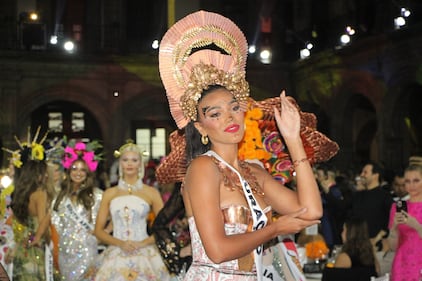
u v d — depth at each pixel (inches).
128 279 255.4
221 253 91.3
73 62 874.1
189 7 741.9
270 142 129.7
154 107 919.0
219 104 98.7
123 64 887.7
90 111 883.4
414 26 637.9
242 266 98.9
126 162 266.2
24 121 862.5
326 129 831.1
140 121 921.5
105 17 916.6
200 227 93.4
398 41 672.4
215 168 97.4
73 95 876.0
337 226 334.3
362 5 800.3
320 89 839.7
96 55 877.8
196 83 100.1
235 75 101.0
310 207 97.5
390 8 721.6
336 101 802.2
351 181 495.8
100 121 884.6
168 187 426.0
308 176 99.1
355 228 233.9
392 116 695.7
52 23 912.3
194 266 100.3
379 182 292.8
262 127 129.0
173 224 244.8
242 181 98.0
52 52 868.6
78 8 919.7
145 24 950.4
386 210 287.1
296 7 930.1
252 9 946.1
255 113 126.4
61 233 282.0
